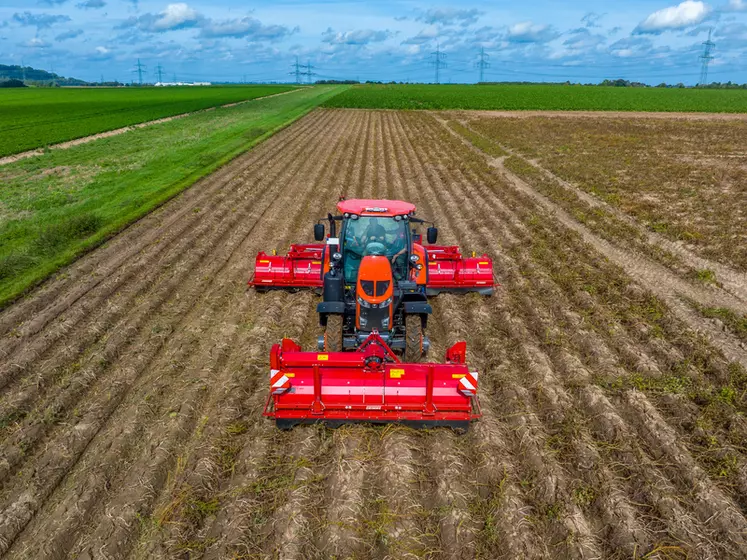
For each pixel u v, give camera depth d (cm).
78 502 577
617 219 1723
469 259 1111
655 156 2923
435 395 671
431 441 679
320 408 670
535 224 1647
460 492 592
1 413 730
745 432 695
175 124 4412
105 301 1089
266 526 549
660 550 523
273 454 653
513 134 3822
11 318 1021
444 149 3139
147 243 1438
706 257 1414
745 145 3362
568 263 1323
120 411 747
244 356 874
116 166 2528
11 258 1273
